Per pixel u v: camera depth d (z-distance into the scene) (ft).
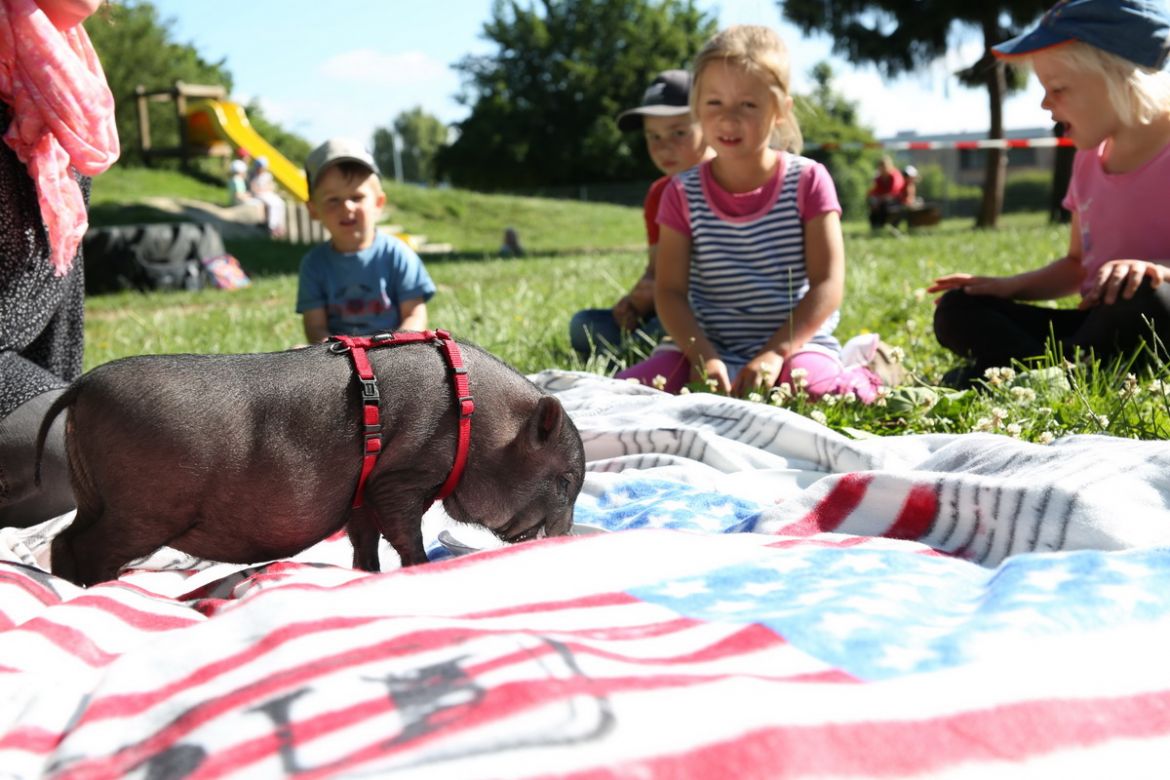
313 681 5.19
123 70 126.72
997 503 8.64
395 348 8.77
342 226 16.93
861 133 166.09
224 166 126.62
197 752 4.78
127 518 8.18
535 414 8.93
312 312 17.15
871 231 87.81
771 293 16.24
